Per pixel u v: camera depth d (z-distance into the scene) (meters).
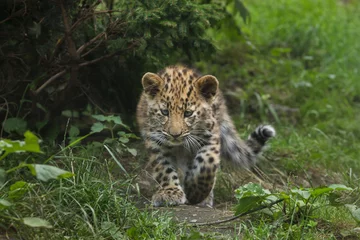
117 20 11.48
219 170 13.04
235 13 15.56
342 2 27.73
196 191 11.73
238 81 18.42
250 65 19.39
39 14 11.55
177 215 10.25
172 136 11.38
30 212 8.64
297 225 9.36
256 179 13.33
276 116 16.50
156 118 11.65
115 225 9.04
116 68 13.12
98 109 13.33
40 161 11.12
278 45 20.94
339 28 22.56
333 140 16.20
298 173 13.84
